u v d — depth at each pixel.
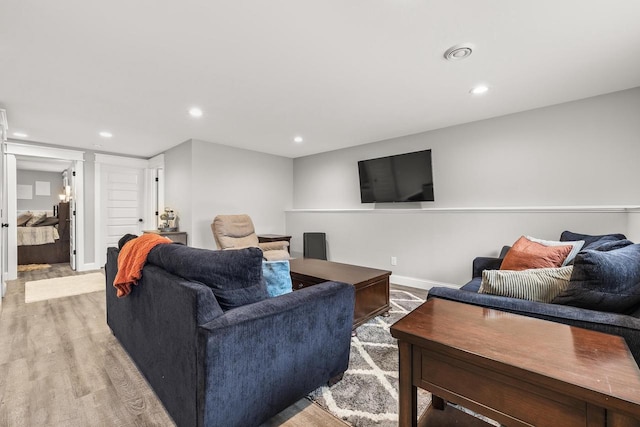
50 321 2.76
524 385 0.83
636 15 1.67
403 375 1.07
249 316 1.30
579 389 0.73
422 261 3.96
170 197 4.96
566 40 1.92
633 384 0.74
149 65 2.23
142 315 1.73
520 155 3.26
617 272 1.19
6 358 2.07
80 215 4.99
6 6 1.58
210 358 1.16
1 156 3.39
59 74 2.36
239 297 1.41
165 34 1.85
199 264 1.39
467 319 1.18
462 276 3.62
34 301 3.37
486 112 3.26
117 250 2.35
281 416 1.52
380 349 2.23
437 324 1.12
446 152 3.82
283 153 5.45
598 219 2.78
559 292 1.35
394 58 2.14
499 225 3.34
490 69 2.31
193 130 3.94
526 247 2.25
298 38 1.90
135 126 3.75
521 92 2.74
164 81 2.49
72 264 5.19
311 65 2.24
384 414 1.53
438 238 3.82
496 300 1.35
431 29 1.81
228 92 2.72
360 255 4.67
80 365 1.98
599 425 0.73
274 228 5.58
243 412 1.29
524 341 0.98
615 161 2.76
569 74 2.39
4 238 4.33
